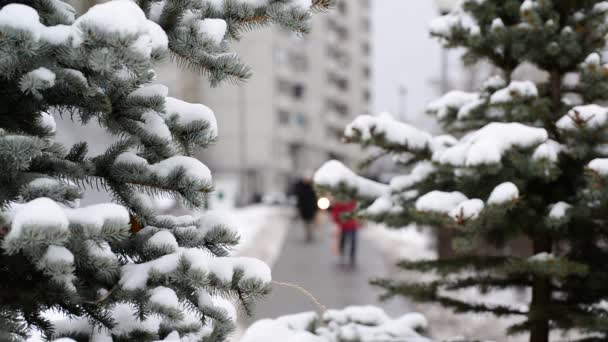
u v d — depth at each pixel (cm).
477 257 412
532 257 364
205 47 218
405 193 400
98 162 232
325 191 406
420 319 425
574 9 399
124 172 230
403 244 1766
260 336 369
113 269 201
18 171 205
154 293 204
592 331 389
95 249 199
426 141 402
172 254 215
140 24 177
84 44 177
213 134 244
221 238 240
